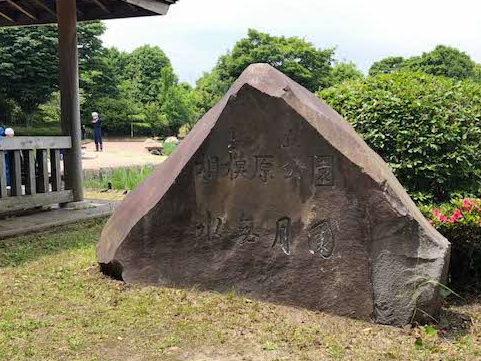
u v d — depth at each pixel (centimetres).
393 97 595
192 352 347
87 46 3297
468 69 3831
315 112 425
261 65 451
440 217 481
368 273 398
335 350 347
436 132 571
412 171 585
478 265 493
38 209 870
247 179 441
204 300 434
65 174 891
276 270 430
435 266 383
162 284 468
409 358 337
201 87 4169
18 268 540
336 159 410
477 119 594
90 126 3350
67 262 564
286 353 345
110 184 1258
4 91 2862
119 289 466
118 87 3712
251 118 438
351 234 404
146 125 3566
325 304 411
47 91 2905
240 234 445
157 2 895
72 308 424
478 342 367
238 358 338
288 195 427
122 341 363
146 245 474
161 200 466
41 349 349
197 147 455
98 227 767
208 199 454
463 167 580
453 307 446
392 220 391
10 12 1014
